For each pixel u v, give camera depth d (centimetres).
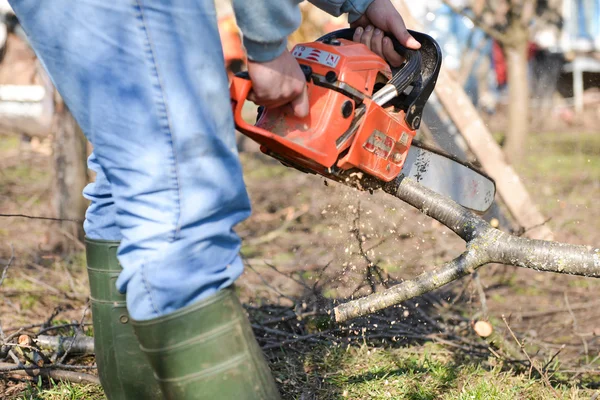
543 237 359
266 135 148
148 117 124
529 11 636
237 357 129
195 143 125
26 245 404
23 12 131
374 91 179
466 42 755
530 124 940
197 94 125
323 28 489
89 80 127
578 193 553
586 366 234
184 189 125
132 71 124
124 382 166
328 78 159
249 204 135
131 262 128
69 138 389
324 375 218
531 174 629
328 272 345
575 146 804
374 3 177
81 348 232
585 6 1075
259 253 405
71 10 126
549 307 322
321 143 156
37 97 616
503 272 367
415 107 173
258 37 131
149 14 122
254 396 130
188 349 126
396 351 243
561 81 1187
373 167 168
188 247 125
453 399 204
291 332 266
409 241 375
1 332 229
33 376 222
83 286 328
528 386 214
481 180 200
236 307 131
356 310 177
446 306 288
